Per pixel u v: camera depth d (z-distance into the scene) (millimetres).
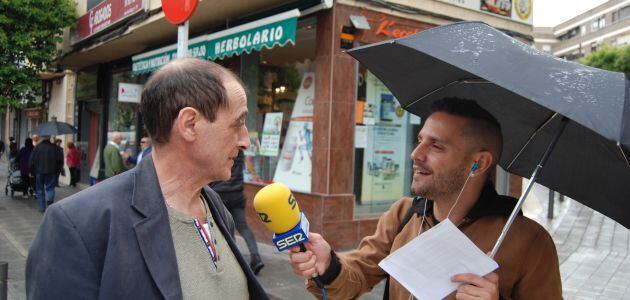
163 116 1276
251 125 8039
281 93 7512
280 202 1512
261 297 1501
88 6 11234
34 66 11938
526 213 10898
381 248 1908
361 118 6875
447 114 1618
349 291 1771
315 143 6613
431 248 1437
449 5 7336
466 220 1646
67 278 1119
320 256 1665
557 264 1599
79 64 13953
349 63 6484
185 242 1312
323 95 6473
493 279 1397
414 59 1788
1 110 11383
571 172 1727
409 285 1431
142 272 1166
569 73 1270
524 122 1781
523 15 8344
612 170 1563
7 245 6988
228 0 6922
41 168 10172
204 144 1295
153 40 10070
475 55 1324
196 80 1270
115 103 13094
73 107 15617
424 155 1645
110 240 1155
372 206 7152
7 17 10836
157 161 1344
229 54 7105
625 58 31141
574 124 1576
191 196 1375
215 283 1347
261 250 6703
